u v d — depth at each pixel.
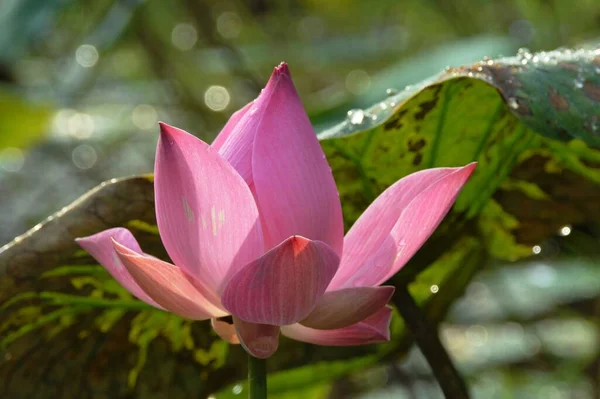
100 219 1.77
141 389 1.89
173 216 1.61
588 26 3.14
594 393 3.05
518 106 1.75
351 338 1.64
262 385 1.64
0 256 1.76
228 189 1.60
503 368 3.30
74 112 3.89
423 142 1.81
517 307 3.15
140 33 3.65
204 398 1.91
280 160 1.61
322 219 1.62
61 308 1.82
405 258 1.64
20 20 2.94
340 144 1.80
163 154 1.60
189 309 1.64
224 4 4.32
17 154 3.77
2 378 1.85
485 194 1.86
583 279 2.99
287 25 4.93
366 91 2.25
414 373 3.26
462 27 3.74
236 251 1.61
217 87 3.82
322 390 2.24
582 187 1.87
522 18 3.50
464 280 1.94
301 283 1.59
